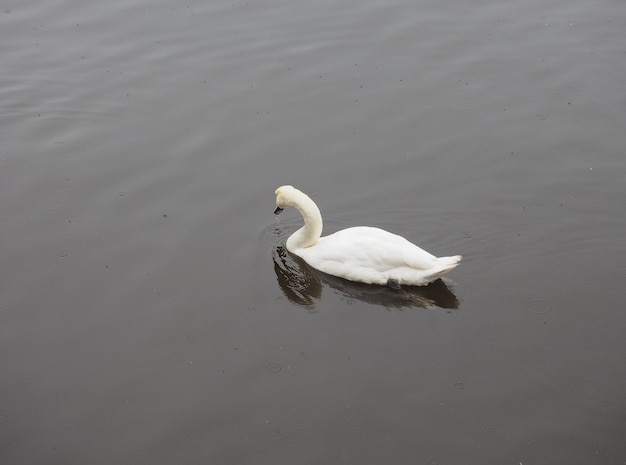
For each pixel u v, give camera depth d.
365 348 12.15
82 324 12.91
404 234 14.84
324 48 20.88
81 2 23.42
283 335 12.49
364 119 18.25
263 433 10.87
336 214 15.44
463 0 23.09
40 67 20.52
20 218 15.52
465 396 11.24
